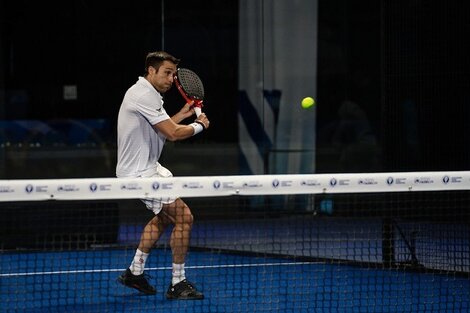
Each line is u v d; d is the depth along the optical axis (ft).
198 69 42.45
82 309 25.27
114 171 41.96
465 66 31.63
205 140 42.91
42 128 41.29
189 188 21.38
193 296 26.43
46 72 41.14
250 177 21.49
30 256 34.63
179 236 26.53
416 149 31.78
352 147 43.65
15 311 24.70
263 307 25.11
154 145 27.25
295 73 43.16
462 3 31.40
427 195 33.40
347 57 43.27
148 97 26.45
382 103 31.91
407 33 31.50
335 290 27.37
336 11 43.06
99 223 37.06
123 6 41.45
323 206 39.42
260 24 42.83
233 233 37.93
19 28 40.70
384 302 25.64
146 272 31.37
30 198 20.86
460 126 31.76
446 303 24.53
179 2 41.88
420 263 30.50
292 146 43.62
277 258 33.32
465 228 32.27
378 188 21.79
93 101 41.63
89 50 41.37
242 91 43.06
